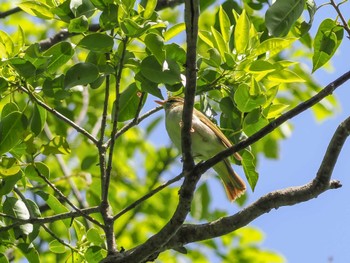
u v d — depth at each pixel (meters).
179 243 9.51
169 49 9.91
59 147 9.92
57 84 10.13
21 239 10.79
